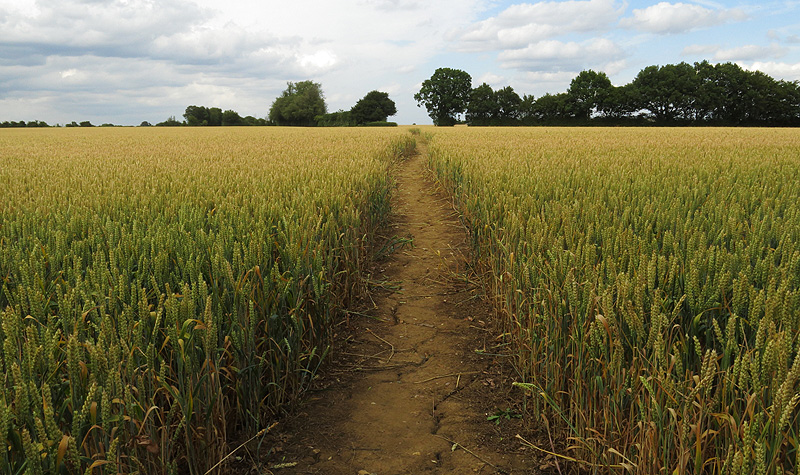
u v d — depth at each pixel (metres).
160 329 2.92
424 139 33.34
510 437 3.50
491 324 5.30
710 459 2.19
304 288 4.20
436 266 7.15
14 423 2.13
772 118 81.62
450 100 98.88
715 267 3.07
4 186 7.84
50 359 2.30
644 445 2.48
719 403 2.42
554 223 4.62
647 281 3.02
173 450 2.83
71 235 4.48
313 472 3.18
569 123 87.12
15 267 3.38
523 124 91.44
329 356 4.53
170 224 4.58
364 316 5.59
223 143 23.86
